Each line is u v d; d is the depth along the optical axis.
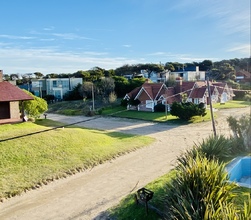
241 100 58.12
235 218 5.84
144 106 45.22
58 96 71.12
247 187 10.05
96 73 84.50
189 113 33.41
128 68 95.50
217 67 93.81
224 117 36.06
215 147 13.74
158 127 31.50
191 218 6.51
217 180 8.02
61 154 17.48
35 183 13.31
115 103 53.09
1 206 11.16
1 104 28.05
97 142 21.30
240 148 15.37
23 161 15.82
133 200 10.60
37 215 10.38
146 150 20.55
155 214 9.21
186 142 22.97
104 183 13.61
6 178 13.51
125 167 16.25
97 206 10.90
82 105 55.34
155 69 88.94
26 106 31.28
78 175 14.90
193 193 7.63
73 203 11.34
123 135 26.17
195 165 8.65
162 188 10.91
